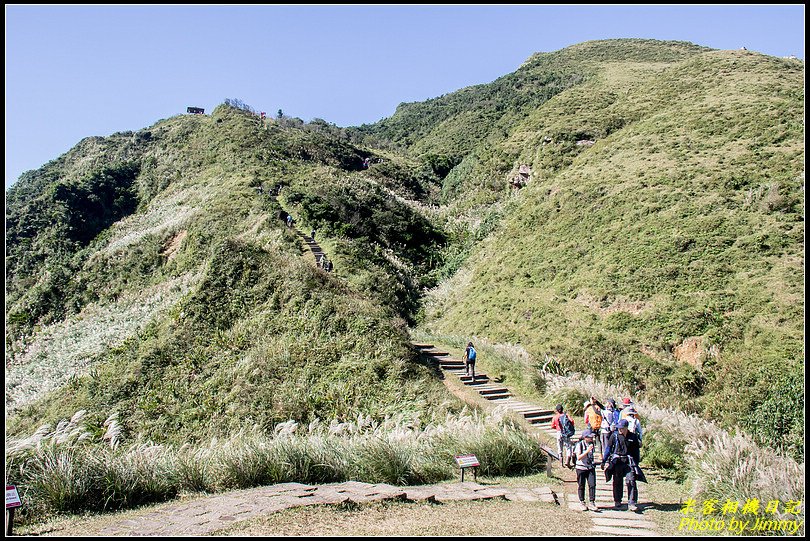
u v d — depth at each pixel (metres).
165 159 69.94
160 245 41.25
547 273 35.56
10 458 8.56
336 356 19.33
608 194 40.53
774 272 26.89
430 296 40.06
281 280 24.17
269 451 10.27
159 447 10.58
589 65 97.81
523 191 52.38
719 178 36.16
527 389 18.80
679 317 26.42
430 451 11.46
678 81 60.34
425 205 65.50
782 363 21.00
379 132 117.25
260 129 72.94
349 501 7.86
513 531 7.05
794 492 7.97
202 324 22.56
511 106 91.19
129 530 6.69
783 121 40.75
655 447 12.59
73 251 52.72
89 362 27.89
